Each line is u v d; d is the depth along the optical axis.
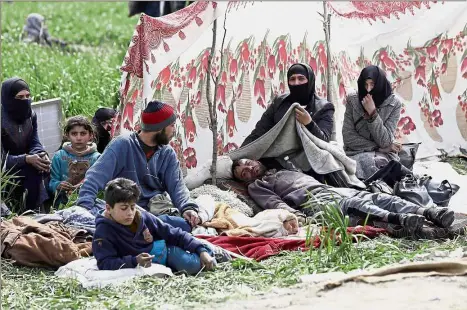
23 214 20.98
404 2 27.00
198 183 22.75
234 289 16.45
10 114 22.22
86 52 41.50
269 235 20.00
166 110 20.00
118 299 16.11
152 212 19.83
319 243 19.12
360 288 15.95
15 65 35.81
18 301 16.28
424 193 21.20
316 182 21.91
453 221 20.14
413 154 24.33
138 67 21.55
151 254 17.70
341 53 26.44
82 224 19.39
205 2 21.89
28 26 43.38
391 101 24.22
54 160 22.44
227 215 20.59
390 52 27.23
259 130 23.64
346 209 20.53
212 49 22.64
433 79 27.23
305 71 23.33
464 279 16.36
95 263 17.73
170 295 16.28
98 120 23.95
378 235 19.91
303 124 22.70
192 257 17.77
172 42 21.73
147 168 20.06
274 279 17.14
